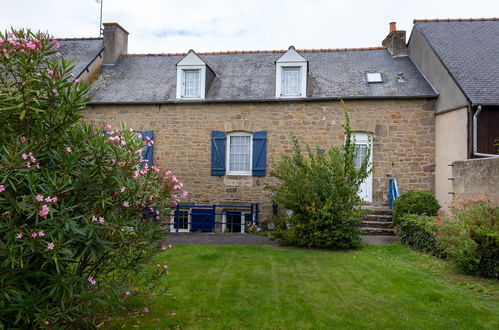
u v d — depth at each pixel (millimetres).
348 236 7230
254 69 12672
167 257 6586
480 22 11969
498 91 9102
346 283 5082
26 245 2627
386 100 10680
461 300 4355
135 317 3920
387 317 3928
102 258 3445
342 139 10812
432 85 10773
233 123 11352
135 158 3527
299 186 7602
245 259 6488
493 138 8984
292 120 11102
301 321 3861
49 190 2707
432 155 10438
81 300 3211
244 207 10930
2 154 2672
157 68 13219
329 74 11969
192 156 11469
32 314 2766
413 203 8539
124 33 14422
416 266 5988
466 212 5777
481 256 5320
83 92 3154
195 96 11547
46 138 3027
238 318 3938
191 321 3865
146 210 3719
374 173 10641
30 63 2977
